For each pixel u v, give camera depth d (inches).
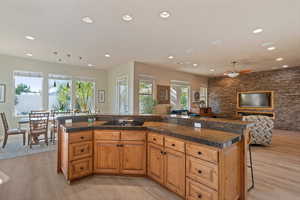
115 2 87.7
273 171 112.1
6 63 197.9
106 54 191.8
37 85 221.9
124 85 253.8
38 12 98.1
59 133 110.7
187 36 135.4
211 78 373.4
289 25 114.3
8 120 199.8
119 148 101.7
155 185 92.0
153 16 102.8
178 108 309.3
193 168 71.9
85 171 99.7
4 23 112.8
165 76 278.8
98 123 116.6
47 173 107.3
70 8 93.7
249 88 313.6
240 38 139.4
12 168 114.8
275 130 266.4
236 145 74.9
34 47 166.2
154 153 94.7
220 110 355.9
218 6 90.9
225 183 64.6
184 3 88.1
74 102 253.8
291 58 206.1
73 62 234.4
